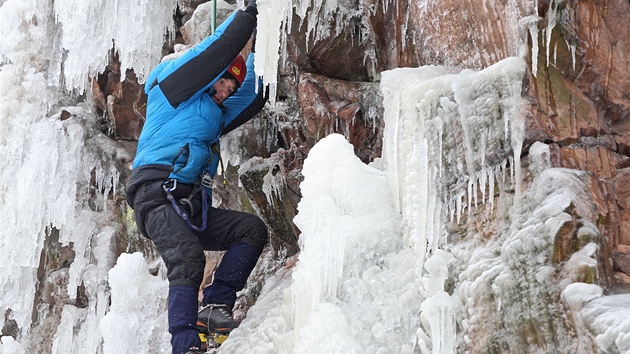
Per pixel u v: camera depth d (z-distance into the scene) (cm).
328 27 789
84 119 1032
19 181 1012
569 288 441
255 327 691
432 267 529
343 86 801
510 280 477
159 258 972
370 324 546
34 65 1066
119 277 825
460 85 557
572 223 464
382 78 648
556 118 536
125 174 1023
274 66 650
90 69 1016
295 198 815
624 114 558
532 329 460
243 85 719
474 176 545
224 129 719
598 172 529
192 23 908
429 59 683
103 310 974
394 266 567
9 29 1065
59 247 1041
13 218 1017
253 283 820
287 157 820
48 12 1072
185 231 636
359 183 597
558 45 550
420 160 568
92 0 980
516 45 563
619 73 561
